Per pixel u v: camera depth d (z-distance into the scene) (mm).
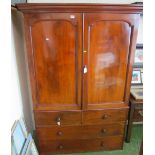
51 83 1726
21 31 1950
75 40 1582
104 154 2023
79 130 1928
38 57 1621
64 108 1817
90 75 1721
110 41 1626
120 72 1757
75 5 1434
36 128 1867
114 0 2031
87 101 1818
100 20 1538
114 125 1960
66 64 1659
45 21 1507
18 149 1506
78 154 2020
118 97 1862
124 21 1573
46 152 2000
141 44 2248
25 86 2086
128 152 2047
